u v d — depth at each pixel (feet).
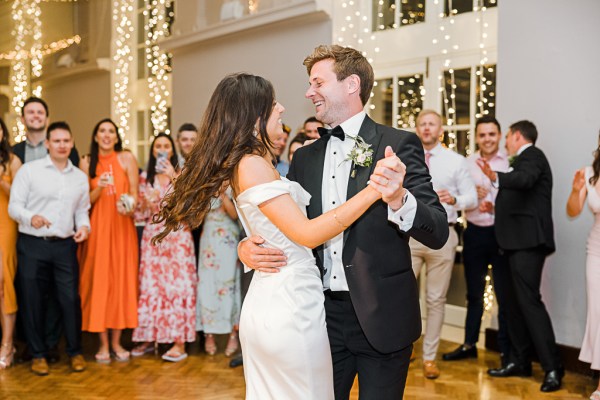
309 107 17.47
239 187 5.57
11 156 13.28
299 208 5.37
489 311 15.55
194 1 21.08
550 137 13.07
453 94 15.99
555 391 11.64
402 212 5.31
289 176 6.69
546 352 11.75
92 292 13.61
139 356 14.25
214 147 5.53
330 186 6.23
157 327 13.92
